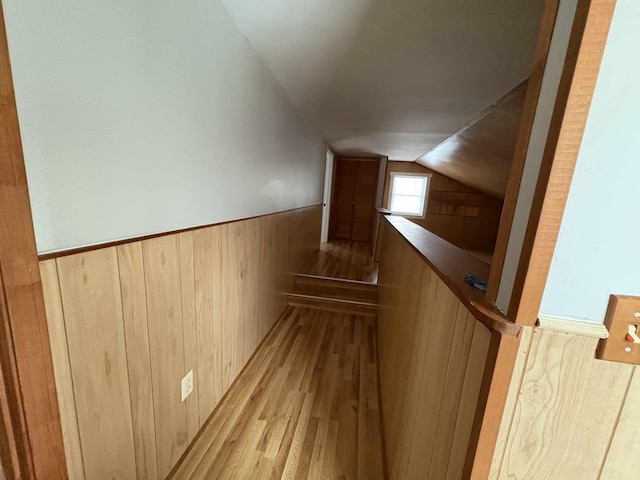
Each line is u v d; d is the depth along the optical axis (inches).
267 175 79.3
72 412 28.3
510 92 79.7
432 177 255.6
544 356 17.6
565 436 18.5
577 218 16.0
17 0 21.4
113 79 30.1
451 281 26.1
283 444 55.7
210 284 53.1
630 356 16.7
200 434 55.2
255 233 73.5
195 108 44.5
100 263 29.9
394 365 55.9
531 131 17.8
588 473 18.9
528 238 16.8
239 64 57.3
